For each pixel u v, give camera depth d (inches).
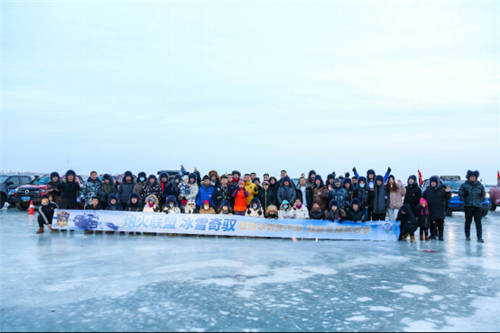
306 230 450.6
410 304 201.0
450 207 740.0
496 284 242.5
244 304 197.0
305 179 508.7
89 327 164.4
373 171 494.0
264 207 500.1
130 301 199.6
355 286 233.9
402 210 436.1
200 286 228.5
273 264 295.0
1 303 195.8
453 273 271.6
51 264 285.6
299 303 200.1
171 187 510.3
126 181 514.0
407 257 332.8
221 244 396.2
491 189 908.6
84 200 506.3
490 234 509.7
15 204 768.9
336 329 165.8
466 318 181.3
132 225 461.7
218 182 509.4
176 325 167.3
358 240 446.3
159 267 278.2
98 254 327.3
